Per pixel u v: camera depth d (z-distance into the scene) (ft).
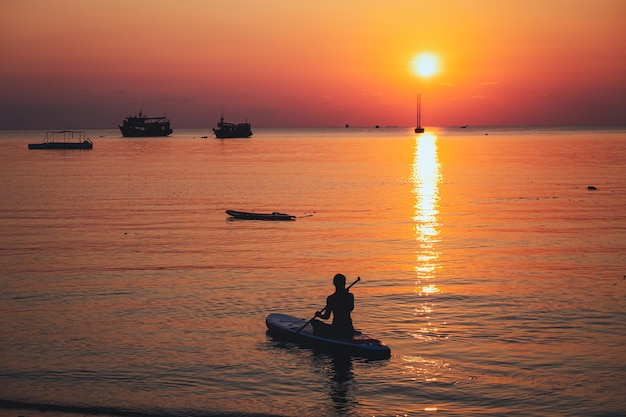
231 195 166.50
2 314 60.18
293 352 50.31
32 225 116.67
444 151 405.18
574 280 72.18
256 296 66.49
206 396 42.34
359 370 46.65
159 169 263.49
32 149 478.59
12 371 46.26
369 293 67.36
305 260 84.33
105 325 56.90
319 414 39.86
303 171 247.29
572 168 248.32
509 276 74.28
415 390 43.21
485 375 45.50
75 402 41.32
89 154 400.67
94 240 100.53
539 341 52.19
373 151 415.23
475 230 107.76
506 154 357.20
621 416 39.17
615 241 96.48
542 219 119.96
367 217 124.47
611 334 53.67
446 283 71.26
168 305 63.21
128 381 44.65
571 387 43.29
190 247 94.27
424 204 144.05
